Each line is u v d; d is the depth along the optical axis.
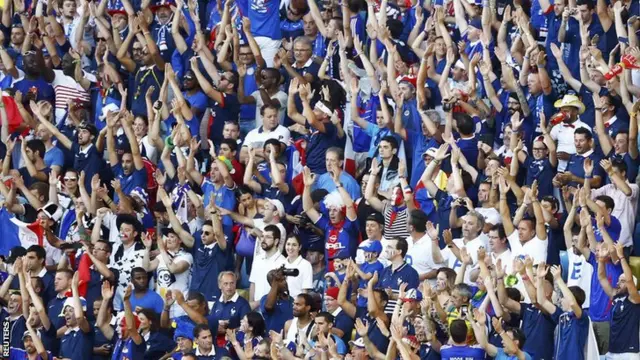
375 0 77.75
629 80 67.75
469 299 59.91
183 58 79.25
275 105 72.50
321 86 74.50
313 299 63.34
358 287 64.25
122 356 65.69
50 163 76.06
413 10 77.56
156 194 73.94
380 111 70.06
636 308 60.41
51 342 67.44
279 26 79.19
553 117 68.44
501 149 68.81
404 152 69.50
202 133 74.62
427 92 71.69
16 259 68.50
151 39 78.69
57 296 68.88
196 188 72.00
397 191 66.31
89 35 82.94
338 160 67.81
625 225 64.38
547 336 60.09
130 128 73.94
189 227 70.38
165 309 65.88
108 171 75.00
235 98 75.19
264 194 70.88
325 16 77.38
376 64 74.06
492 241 63.50
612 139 67.31
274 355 61.62
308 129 72.62
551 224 63.88
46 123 76.44
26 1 85.56
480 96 72.62
